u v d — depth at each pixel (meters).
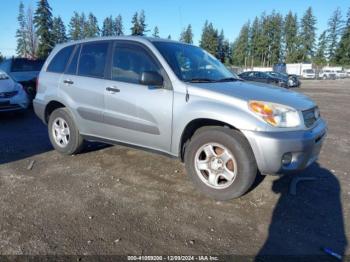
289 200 3.88
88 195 3.95
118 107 4.51
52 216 3.44
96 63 4.91
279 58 88.19
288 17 86.31
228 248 2.96
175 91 4.03
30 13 47.41
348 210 3.67
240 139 3.62
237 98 3.67
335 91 22.91
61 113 5.28
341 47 80.94
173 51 4.50
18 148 5.86
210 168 3.86
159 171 4.72
